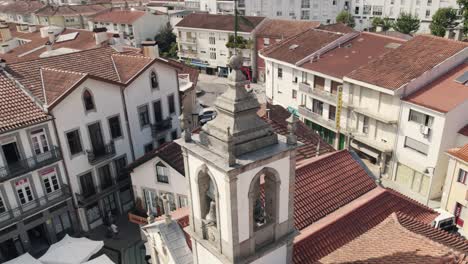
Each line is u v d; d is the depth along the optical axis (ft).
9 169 94.22
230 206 41.91
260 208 49.75
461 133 117.19
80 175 109.09
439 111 113.29
